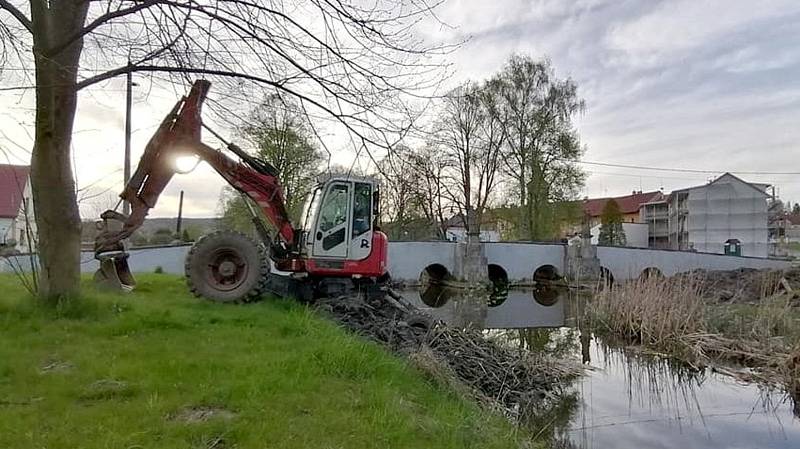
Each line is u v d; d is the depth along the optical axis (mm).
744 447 7023
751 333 12539
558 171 40750
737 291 20172
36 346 5828
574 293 30766
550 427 7512
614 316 15453
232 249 9898
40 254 7605
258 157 14227
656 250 34500
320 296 11141
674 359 11875
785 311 13547
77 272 7773
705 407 8617
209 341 6352
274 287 11023
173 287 12039
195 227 34156
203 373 4965
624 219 68875
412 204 39344
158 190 10125
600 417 8055
